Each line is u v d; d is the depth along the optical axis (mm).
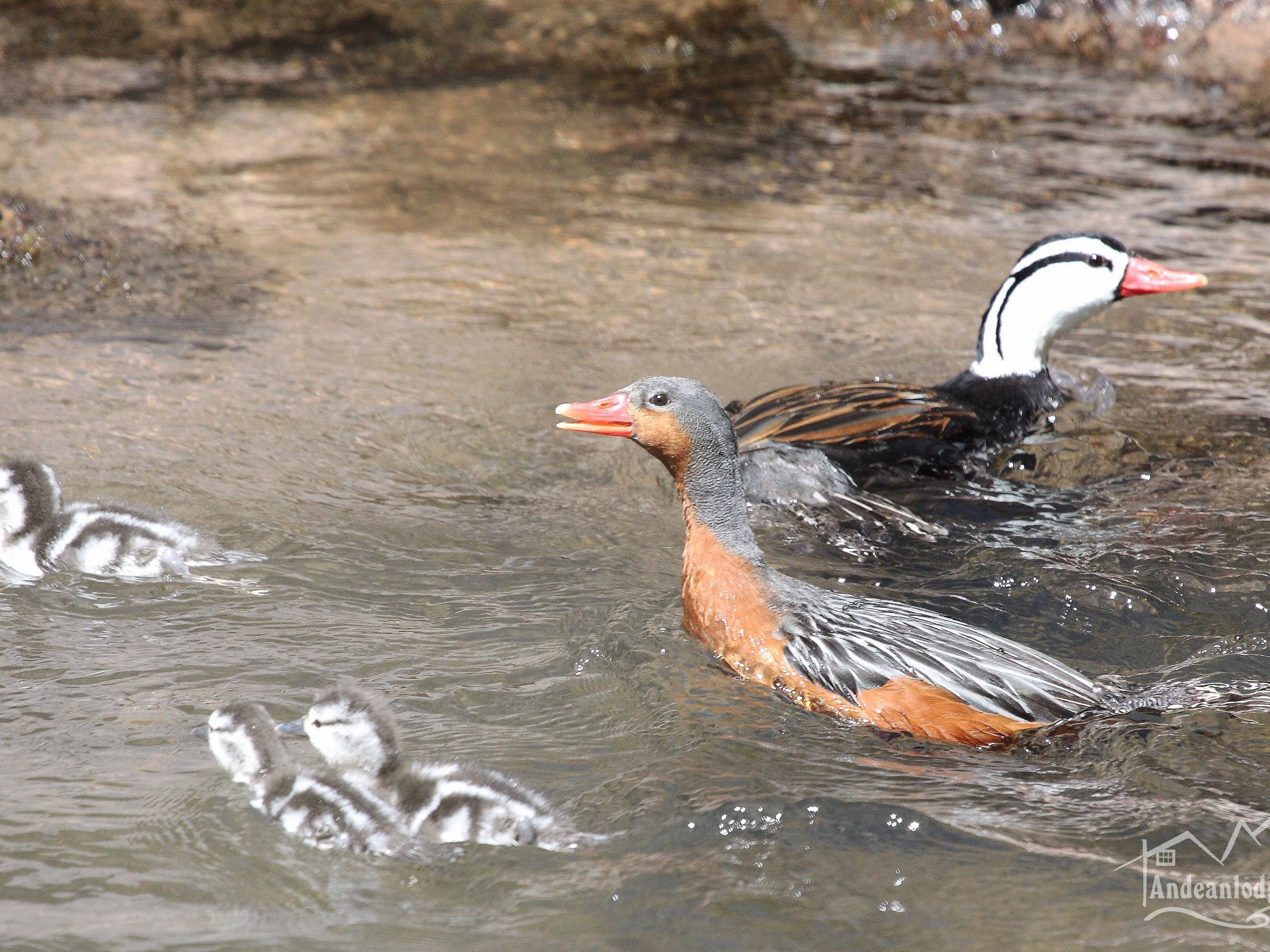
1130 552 10938
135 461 11984
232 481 11750
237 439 12594
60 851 7055
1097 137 24984
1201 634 9750
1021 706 8359
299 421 13086
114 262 17109
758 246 19188
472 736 8258
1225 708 8578
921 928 6637
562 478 12297
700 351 15484
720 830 7355
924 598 10227
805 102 26781
